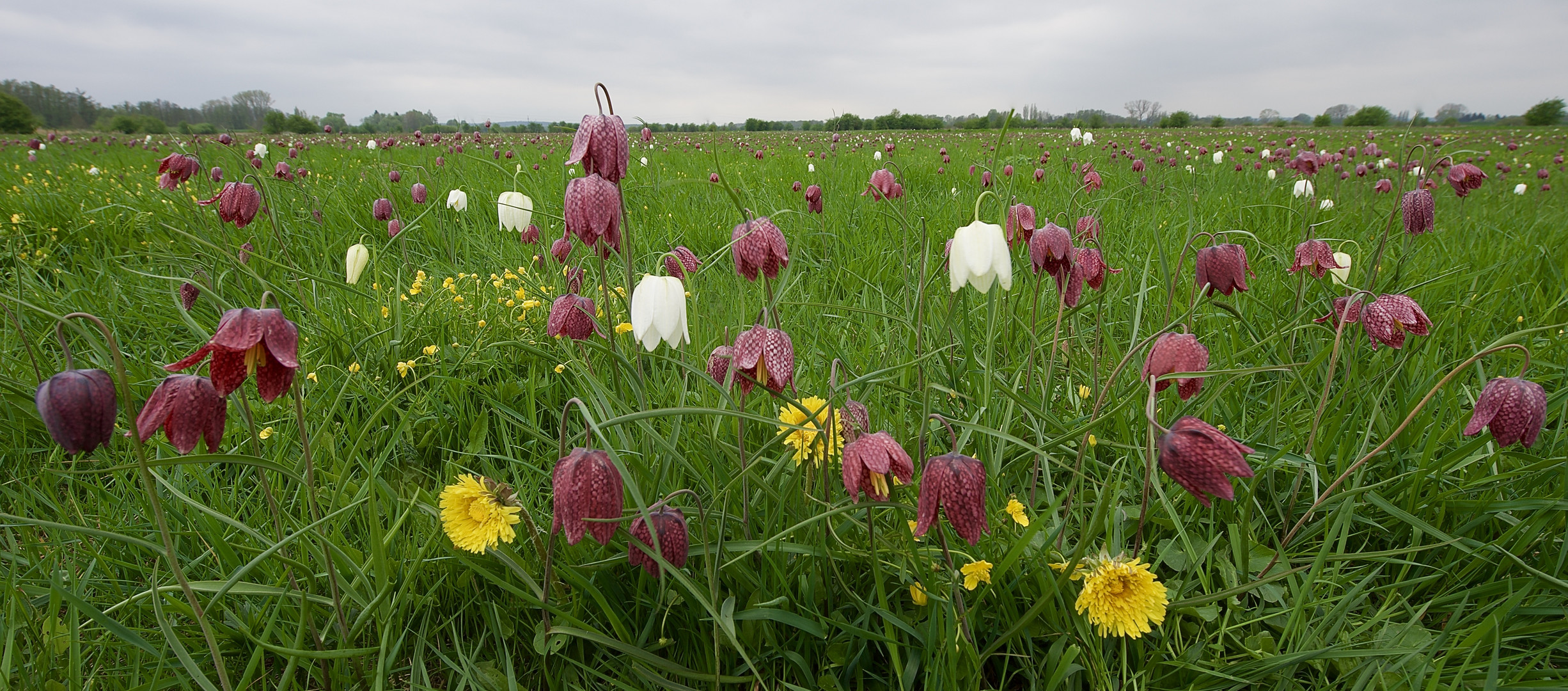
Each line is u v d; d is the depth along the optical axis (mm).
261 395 1491
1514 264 4051
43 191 5949
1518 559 1742
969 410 2457
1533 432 1717
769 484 2008
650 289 1864
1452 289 3676
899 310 3477
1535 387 1716
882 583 1698
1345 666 1745
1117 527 1897
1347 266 3055
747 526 1888
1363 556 1874
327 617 1843
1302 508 2260
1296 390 2746
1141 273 4027
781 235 2164
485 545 1610
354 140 17422
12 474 2484
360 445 2395
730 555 1842
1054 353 2338
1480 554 1936
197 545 2107
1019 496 2285
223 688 1480
